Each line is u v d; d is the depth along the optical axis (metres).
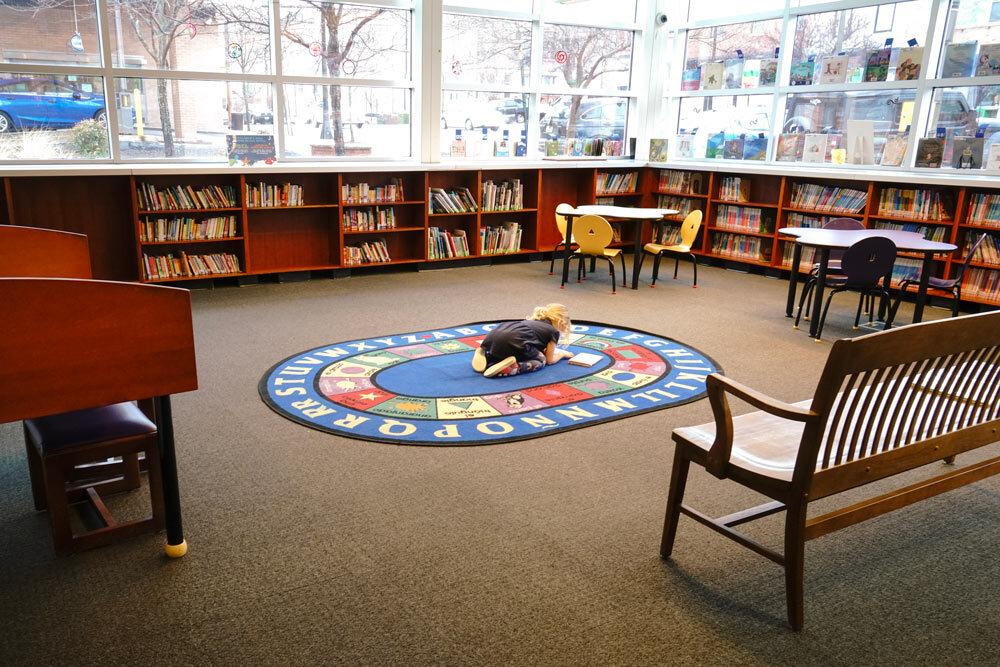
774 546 2.56
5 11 5.77
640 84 9.00
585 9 8.50
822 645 2.05
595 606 2.19
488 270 7.66
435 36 7.41
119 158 6.36
